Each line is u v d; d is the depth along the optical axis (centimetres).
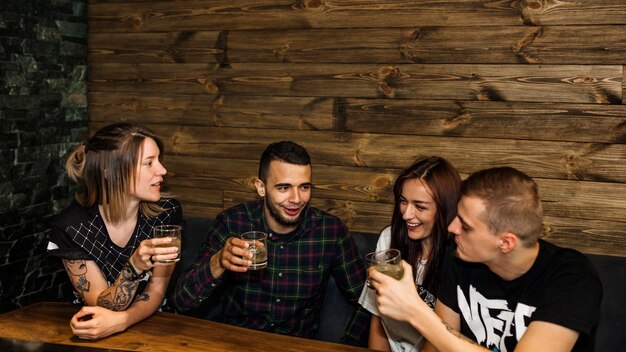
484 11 246
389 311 148
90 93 326
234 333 168
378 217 272
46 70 297
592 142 236
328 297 236
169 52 305
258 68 288
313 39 276
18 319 177
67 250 198
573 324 137
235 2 288
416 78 260
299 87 281
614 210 235
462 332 169
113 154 199
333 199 280
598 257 217
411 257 202
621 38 228
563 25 235
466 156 255
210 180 304
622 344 206
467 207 147
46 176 300
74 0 312
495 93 248
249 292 218
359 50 268
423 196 190
